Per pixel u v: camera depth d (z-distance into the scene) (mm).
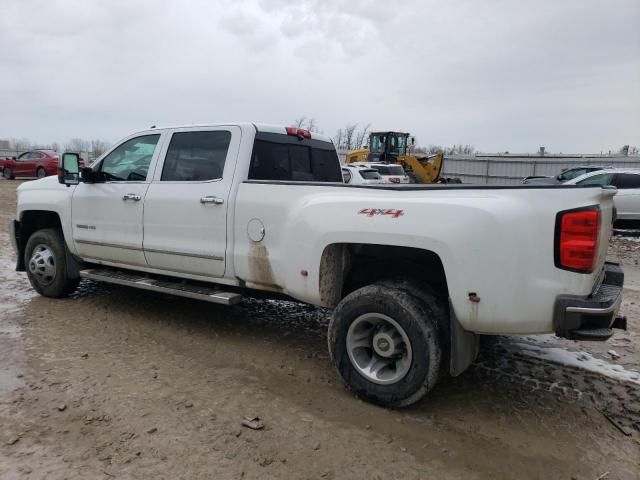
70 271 5801
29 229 6277
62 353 4316
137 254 5051
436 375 3355
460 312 3232
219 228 4395
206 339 4801
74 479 2656
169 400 3539
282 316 5570
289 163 5043
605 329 3041
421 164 26469
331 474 2785
